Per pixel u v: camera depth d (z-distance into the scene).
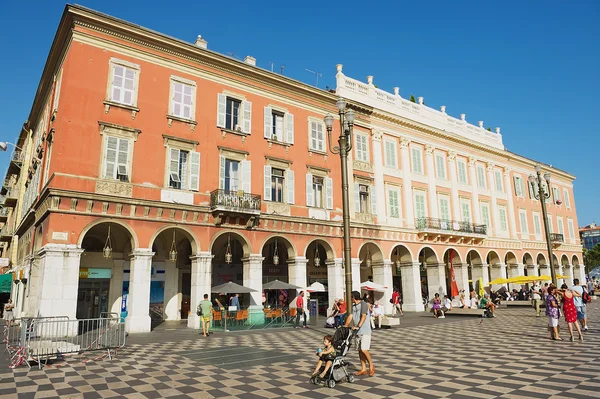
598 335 14.77
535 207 45.03
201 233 21.77
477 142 38.97
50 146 20.70
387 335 17.08
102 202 18.92
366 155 30.80
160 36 21.69
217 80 24.08
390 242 30.45
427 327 19.75
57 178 18.17
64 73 19.83
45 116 24.80
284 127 26.59
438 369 9.85
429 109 36.47
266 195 24.69
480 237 35.94
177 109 22.23
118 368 10.55
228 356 12.22
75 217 18.30
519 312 27.34
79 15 19.56
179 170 21.78
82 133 19.12
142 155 20.61
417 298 30.97
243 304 26.34
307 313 23.20
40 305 16.89
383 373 9.58
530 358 10.88
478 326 19.62
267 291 28.95
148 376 9.60
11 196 35.44
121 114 20.36
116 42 20.78
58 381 9.16
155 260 24.64
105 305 22.58
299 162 26.75
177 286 25.11
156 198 20.58
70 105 19.03
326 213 27.23
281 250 30.06
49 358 11.75
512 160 43.44
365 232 29.08
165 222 20.70
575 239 50.88
